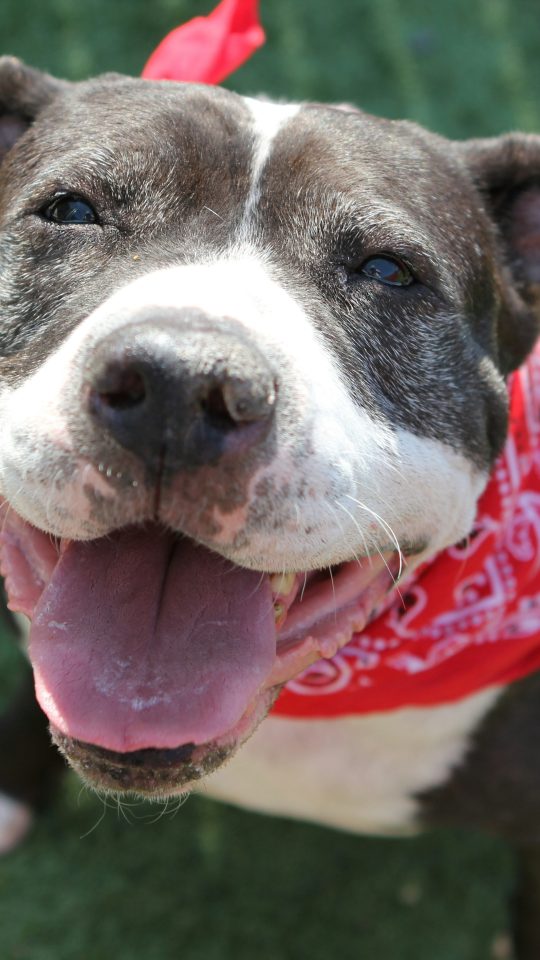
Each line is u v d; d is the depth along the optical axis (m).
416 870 0.96
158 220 0.72
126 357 0.64
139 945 0.93
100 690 0.68
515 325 0.80
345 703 0.79
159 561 0.71
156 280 0.68
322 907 0.95
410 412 0.73
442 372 0.74
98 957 0.92
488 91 1.35
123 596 0.70
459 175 0.79
